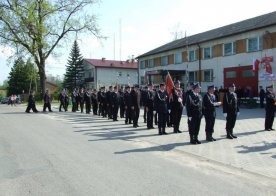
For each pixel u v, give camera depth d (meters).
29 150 10.56
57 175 7.60
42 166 8.44
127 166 8.41
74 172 7.85
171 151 10.33
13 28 44.56
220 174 7.70
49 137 13.33
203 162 8.88
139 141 12.22
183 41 47.75
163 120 13.73
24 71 76.62
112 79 76.25
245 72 34.59
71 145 11.43
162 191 6.45
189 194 6.29
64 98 29.59
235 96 12.45
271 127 14.59
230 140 12.09
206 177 7.44
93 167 8.32
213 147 10.83
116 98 19.56
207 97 11.92
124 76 77.56
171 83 15.94
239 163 8.69
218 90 30.66
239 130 14.62
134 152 10.19
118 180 7.19
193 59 42.84
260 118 19.55
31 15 43.72
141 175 7.58
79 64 75.75
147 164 8.63
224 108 12.41
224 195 6.24
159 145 11.33
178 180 7.20
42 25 44.97
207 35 42.94
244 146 10.94
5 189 6.63
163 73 41.38
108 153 10.02
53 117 23.06
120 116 21.38
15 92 78.88
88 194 6.30
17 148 10.93
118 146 11.21
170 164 8.65
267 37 31.75
